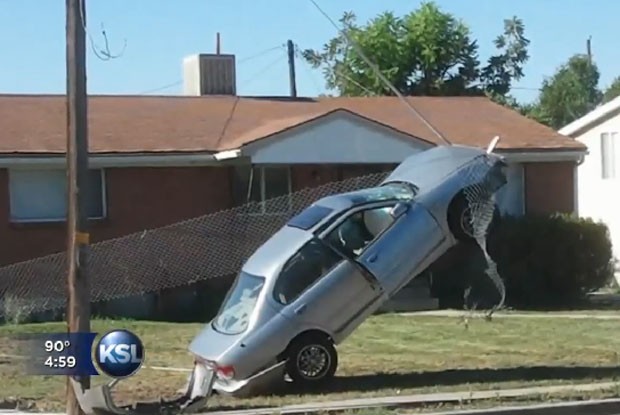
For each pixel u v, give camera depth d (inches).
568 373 681.6
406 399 594.2
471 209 683.4
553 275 1128.2
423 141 1149.7
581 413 574.6
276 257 644.1
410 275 664.4
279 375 629.6
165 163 1121.4
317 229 650.8
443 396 602.2
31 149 1064.8
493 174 697.6
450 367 722.2
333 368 642.2
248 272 652.1
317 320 636.7
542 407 568.7
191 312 1083.9
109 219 1110.4
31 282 1017.5
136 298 1069.1
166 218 1131.3
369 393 621.3
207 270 1081.4
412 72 2129.7
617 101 1534.2
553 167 1290.6
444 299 1154.0
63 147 1082.7
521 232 1135.0
